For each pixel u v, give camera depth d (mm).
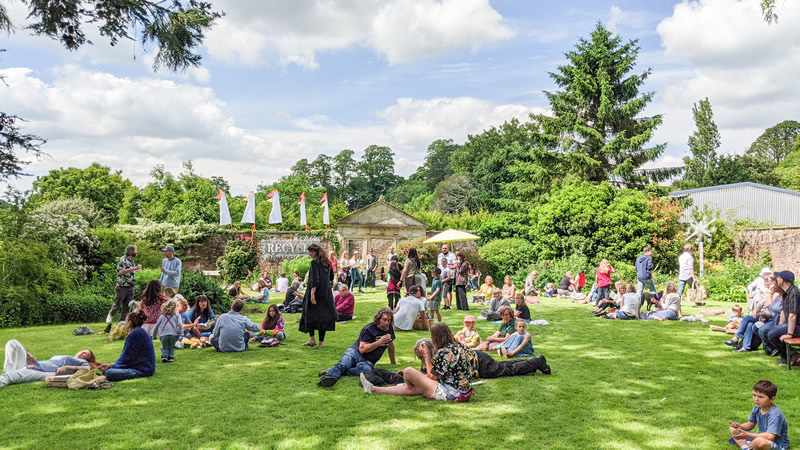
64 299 13211
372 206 27828
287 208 57562
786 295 7848
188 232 27891
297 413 5629
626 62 32719
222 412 5656
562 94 33875
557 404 5969
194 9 8859
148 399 6121
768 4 10258
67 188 47406
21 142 10117
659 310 13664
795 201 39031
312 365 7895
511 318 9203
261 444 4773
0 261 12656
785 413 5629
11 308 12117
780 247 22812
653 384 6844
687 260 16266
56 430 5102
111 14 8523
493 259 26156
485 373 7141
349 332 11086
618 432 5094
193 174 47906
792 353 7770
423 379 6207
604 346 9500
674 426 5266
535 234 26328
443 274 15211
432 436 4973
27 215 14242
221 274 27016
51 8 8352
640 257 15195
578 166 31891
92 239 18953
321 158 84625
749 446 4570
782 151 74625
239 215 39094
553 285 21875
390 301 13961
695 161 59750
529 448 4695
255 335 9805
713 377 7207
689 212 39344
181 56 9125
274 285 24719
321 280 9305
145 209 42094
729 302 16953
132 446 4719
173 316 8188
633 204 25141
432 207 58188
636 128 32312
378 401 6070
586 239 24875
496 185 51219
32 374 6852
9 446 4703
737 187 40750
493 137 62562
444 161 80125
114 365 7215
